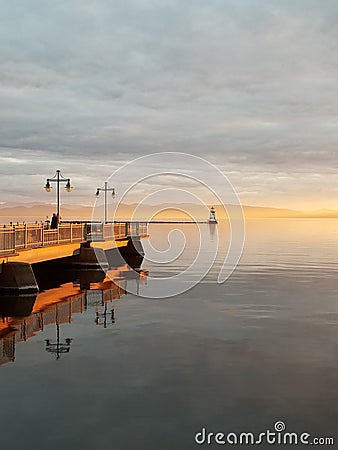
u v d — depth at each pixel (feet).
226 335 33.04
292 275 65.92
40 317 38.58
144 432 18.69
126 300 46.88
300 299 47.37
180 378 24.30
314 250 109.19
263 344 30.68
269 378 24.38
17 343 30.63
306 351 29.14
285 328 35.06
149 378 24.26
